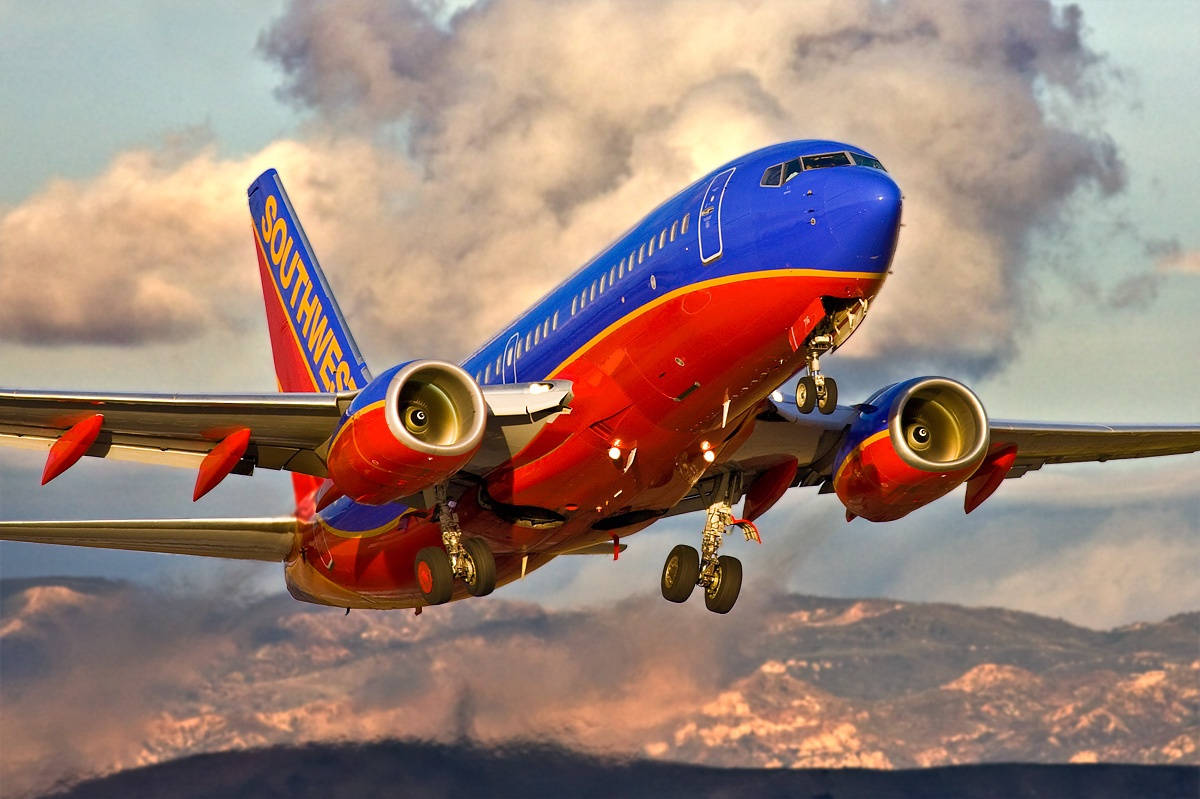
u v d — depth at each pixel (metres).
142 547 65.75
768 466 63.69
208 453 58.44
